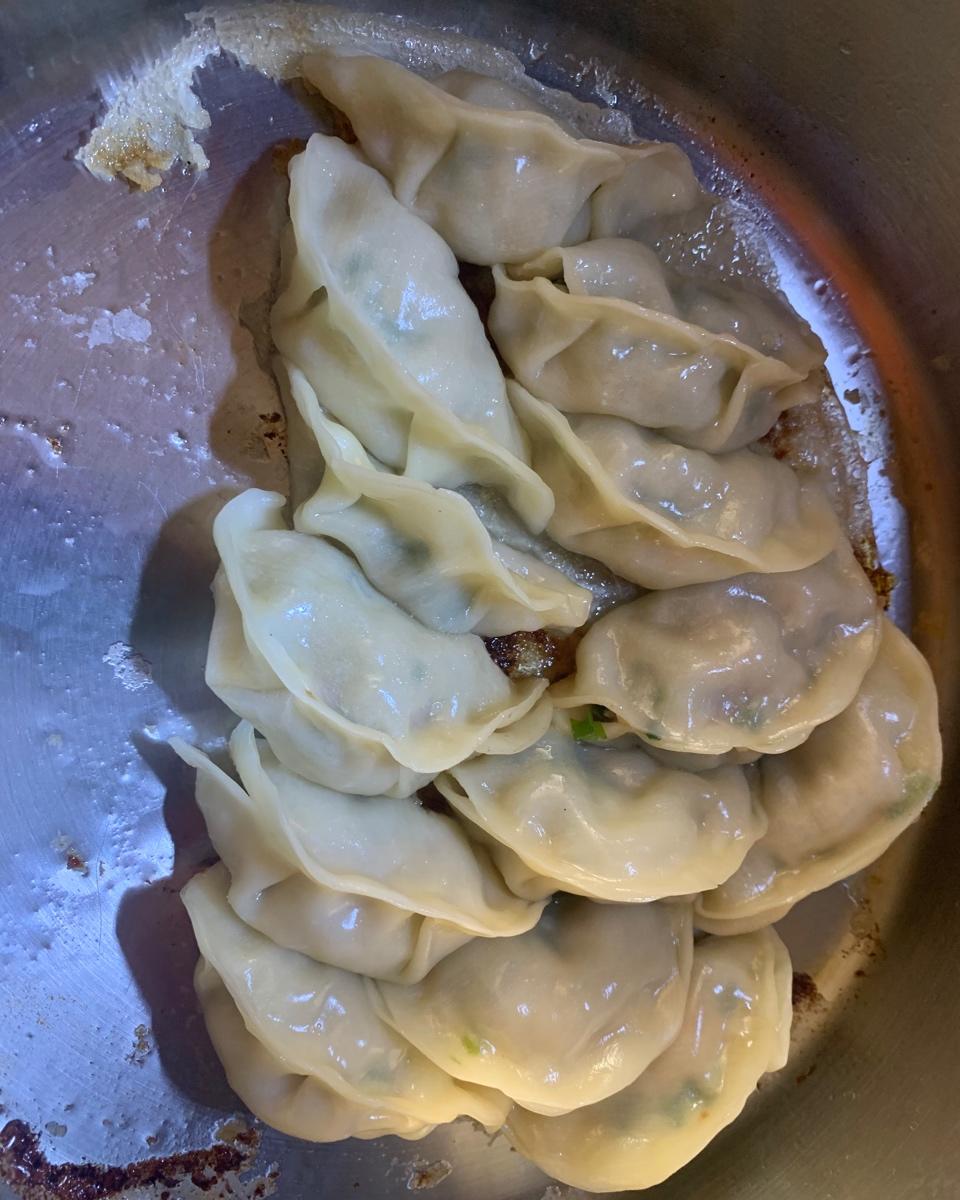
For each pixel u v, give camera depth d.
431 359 0.20
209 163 0.22
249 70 0.22
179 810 0.22
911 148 0.23
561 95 0.23
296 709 0.20
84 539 0.21
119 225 0.21
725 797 0.22
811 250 0.25
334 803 0.21
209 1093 0.23
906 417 0.26
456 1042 0.21
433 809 0.23
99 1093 0.22
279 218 0.22
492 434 0.21
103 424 0.21
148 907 0.22
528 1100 0.21
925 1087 0.23
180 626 0.22
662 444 0.22
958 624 0.26
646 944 0.22
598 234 0.22
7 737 0.21
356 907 0.20
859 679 0.22
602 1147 0.22
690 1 0.22
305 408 0.20
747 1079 0.23
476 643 0.22
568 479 0.22
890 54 0.22
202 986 0.22
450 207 0.21
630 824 0.22
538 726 0.22
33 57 0.21
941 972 0.24
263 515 0.21
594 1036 0.21
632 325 0.21
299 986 0.21
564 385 0.21
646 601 0.22
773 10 0.22
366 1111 0.22
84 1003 0.22
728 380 0.21
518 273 0.21
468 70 0.22
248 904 0.20
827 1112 0.24
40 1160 0.22
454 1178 0.24
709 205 0.23
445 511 0.20
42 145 0.21
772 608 0.22
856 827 0.23
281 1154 0.23
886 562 0.26
